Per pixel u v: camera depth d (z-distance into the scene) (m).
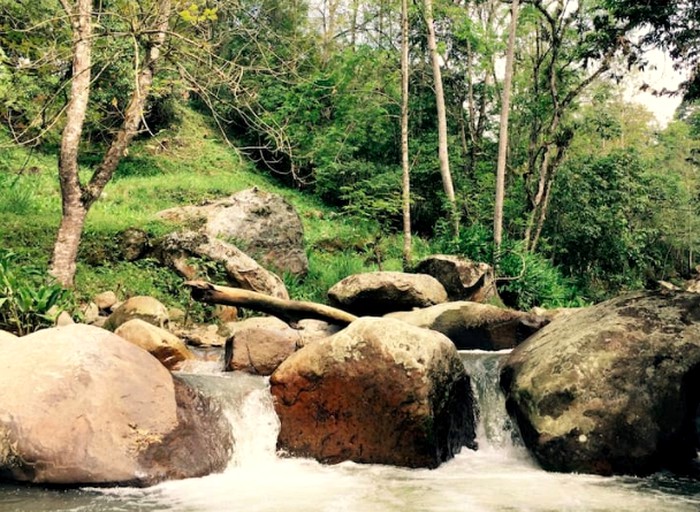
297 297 13.23
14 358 5.28
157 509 4.39
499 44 17.44
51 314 8.01
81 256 11.36
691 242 26.25
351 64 18.88
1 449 4.74
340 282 12.10
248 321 10.23
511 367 6.84
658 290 7.12
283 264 14.27
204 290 8.95
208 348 9.30
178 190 18.48
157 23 8.66
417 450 5.73
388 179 21.00
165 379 5.68
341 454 5.84
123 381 5.30
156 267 11.78
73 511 4.24
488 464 6.02
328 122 22.30
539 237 20.59
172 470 5.07
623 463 5.65
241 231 13.85
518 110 21.28
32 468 4.71
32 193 14.22
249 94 9.20
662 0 7.90
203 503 4.56
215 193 19.02
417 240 19.36
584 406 5.87
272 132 9.43
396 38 19.36
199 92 9.16
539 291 15.07
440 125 17.89
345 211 20.33
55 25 10.86
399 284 11.73
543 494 5.00
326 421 5.93
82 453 4.78
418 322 10.87
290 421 6.02
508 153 21.41
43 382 5.01
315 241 17.80
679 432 5.86
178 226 13.00
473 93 23.84
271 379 6.25
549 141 18.31
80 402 4.98
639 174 21.83
